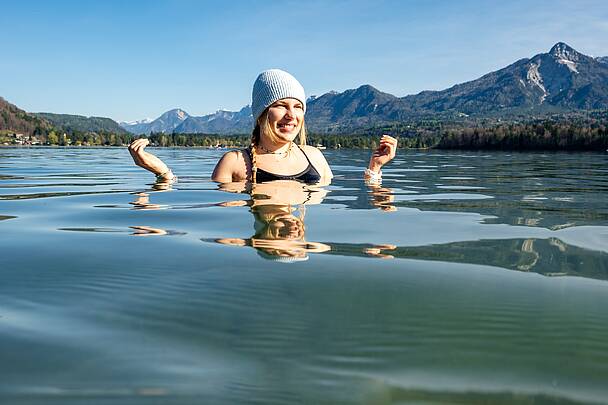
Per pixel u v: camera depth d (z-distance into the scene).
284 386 0.95
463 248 2.06
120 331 1.19
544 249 2.06
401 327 1.21
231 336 1.16
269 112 4.50
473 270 1.71
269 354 1.07
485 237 2.31
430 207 3.39
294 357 1.06
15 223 2.72
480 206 3.49
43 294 1.46
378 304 1.36
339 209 3.11
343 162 11.92
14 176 6.93
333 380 0.97
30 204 3.57
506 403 0.89
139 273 1.65
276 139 4.60
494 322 1.24
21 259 1.86
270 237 2.24
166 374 0.99
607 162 14.01
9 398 0.90
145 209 3.15
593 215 3.06
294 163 4.87
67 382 0.96
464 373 0.99
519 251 2.02
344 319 1.25
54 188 4.91
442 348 1.10
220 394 0.92
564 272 1.70
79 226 2.59
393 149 5.64
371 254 1.93
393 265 1.76
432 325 1.22
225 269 1.68
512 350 1.09
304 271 1.67
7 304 1.38
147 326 1.22
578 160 16.02
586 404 0.89
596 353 1.08
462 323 1.23
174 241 2.16
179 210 3.04
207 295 1.43
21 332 1.19
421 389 0.94
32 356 1.06
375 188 4.67
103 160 13.87
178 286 1.51
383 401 0.90
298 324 1.22
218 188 4.15
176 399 0.90
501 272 1.69
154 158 5.13
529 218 2.92
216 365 1.03
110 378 0.98
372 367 1.02
